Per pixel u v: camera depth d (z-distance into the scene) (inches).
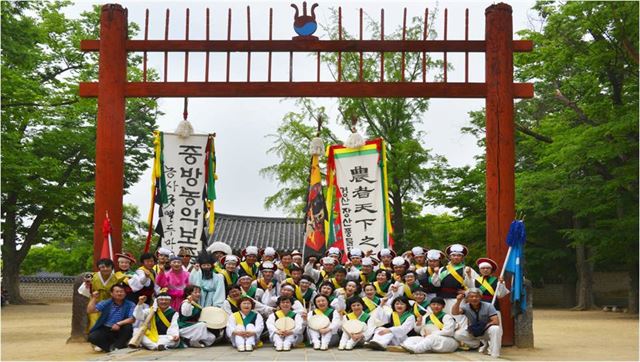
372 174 519.5
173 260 426.6
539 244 1141.1
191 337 407.5
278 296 451.5
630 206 797.9
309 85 448.5
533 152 1003.9
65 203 1024.2
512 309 426.3
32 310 987.9
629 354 424.8
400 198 948.0
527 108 1074.7
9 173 859.4
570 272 1170.0
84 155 1030.4
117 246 442.0
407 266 450.6
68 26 995.9
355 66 911.7
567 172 834.8
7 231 1056.2
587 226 1056.2
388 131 932.6
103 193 444.1
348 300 428.8
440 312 407.2
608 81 800.3
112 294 396.5
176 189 474.0
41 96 701.3
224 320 412.5
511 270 417.4
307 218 548.4
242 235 1141.7
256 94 448.5
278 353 380.5
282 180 951.6
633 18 665.0
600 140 753.6
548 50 780.0
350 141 524.4
